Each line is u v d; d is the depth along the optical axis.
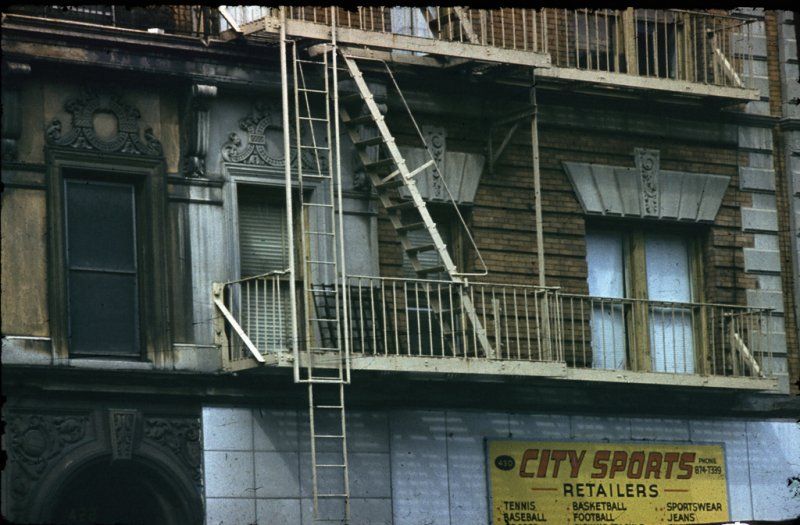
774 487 39.16
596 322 38.28
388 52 36.06
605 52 39.09
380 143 35.50
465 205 36.84
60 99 33.12
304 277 33.94
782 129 40.59
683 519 38.03
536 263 37.44
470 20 36.66
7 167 32.44
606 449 37.44
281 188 34.91
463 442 35.97
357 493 34.75
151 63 33.69
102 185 33.56
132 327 33.41
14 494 31.61
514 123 37.38
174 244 33.81
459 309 35.34
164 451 33.06
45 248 32.62
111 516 33.06
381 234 35.84
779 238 40.16
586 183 38.16
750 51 39.72
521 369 34.91
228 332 33.88
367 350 35.31
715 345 39.00
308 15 35.66
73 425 32.31
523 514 36.31
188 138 34.00
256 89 34.62
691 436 38.47
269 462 34.00
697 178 39.34
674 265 39.34
